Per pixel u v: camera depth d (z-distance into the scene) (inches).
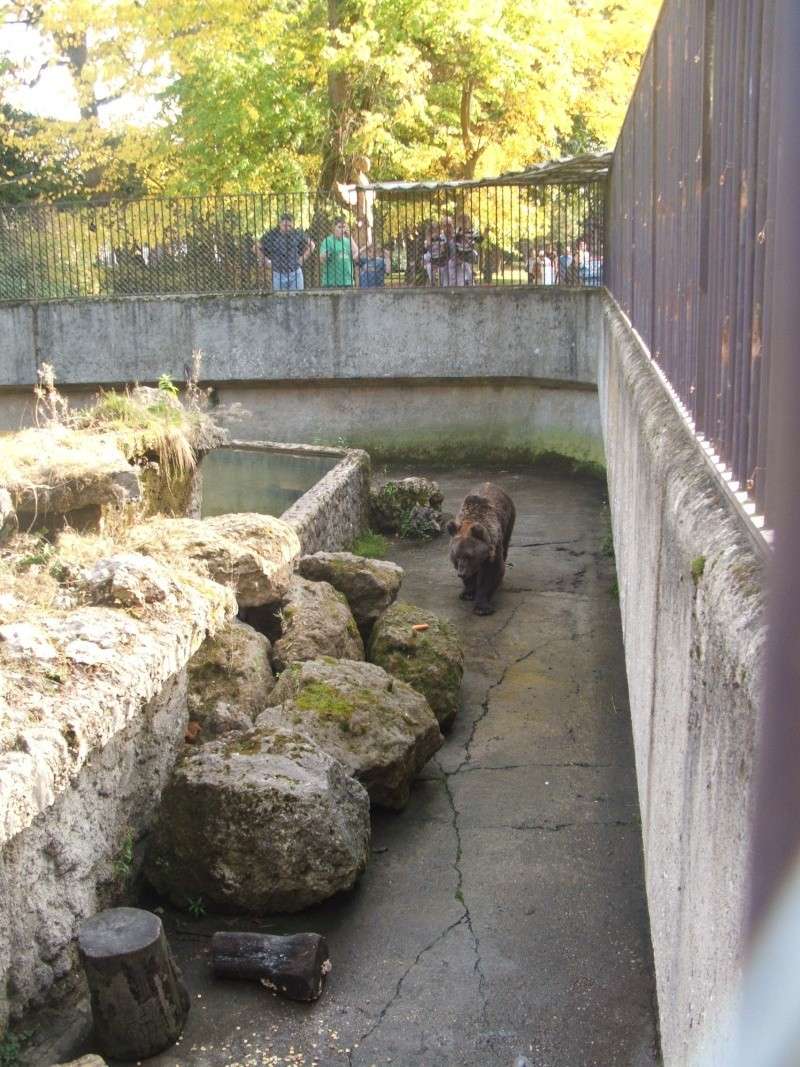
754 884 39.0
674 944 111.7
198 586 227.8
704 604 85.3
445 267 649.0
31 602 213.2
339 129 771.4
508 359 642.2
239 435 677.3
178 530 285.0
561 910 193.9
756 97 93.3
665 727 125.4
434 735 244.5
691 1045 93.1
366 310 653.3
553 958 179.6
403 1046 159.2
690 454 123.1
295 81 770.8
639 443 183.3
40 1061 155.6
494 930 188.2
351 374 660.7
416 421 671.1
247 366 665.0
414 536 486.0
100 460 299.0
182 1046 160.1
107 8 748.0
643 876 204.1
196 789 191.9
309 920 192.7
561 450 638.5
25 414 681.6
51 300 667.4
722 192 112.7
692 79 146.5
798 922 35.4
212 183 781.3
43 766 153.2
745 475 93.9
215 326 661.9
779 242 41.7
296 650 274.5
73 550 257.0
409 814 232.7
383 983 174.4
